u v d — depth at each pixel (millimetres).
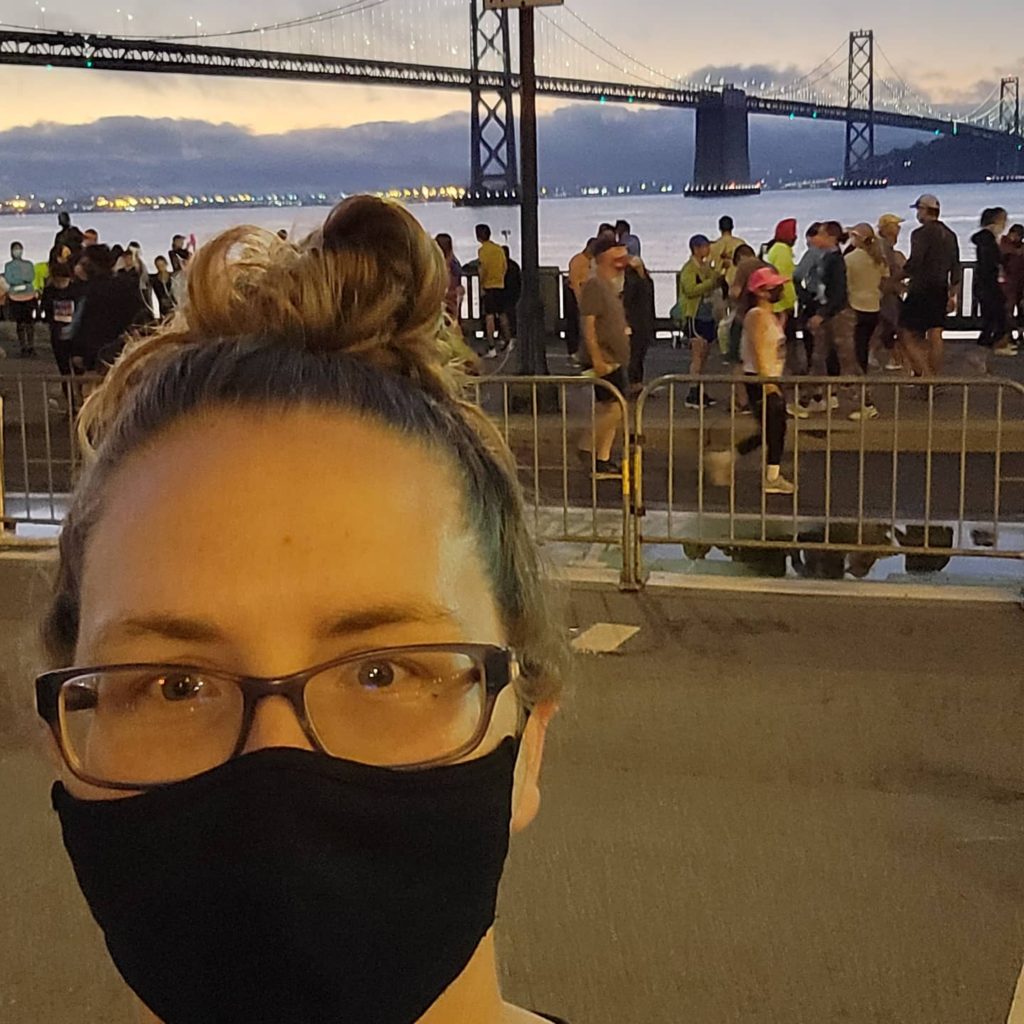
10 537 8461
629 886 4246
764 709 5613
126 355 1271
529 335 13547
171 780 1098
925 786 4891
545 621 1309
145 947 1117
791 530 8906
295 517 1104
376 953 1120
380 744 1126
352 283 1225
